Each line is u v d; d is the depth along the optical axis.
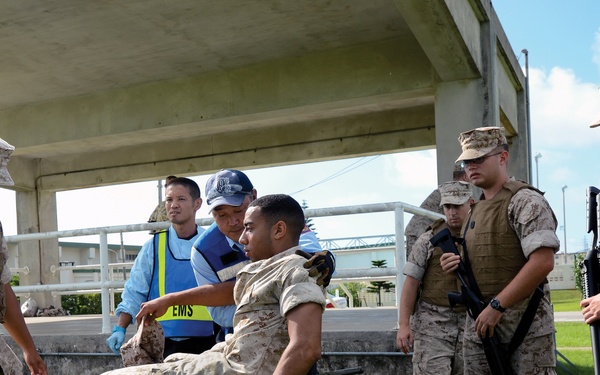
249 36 10.41
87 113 12.80
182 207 4.61
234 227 3.71
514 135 13.95
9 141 13.45
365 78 10.62
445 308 4.88
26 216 17.28
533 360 3.90
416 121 13.90
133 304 4.67
